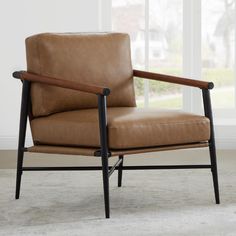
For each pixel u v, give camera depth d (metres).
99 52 2.97
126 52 3.06
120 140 2.52
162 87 4.23
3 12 4.04
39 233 2.37
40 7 4.04
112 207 2.73
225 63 4.26
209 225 2.45
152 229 2.41
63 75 2.85
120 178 3.09
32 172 3.44
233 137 4.05
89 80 2.91
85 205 2.76
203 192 2.97
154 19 4.21
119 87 2.99
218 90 4.27
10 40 4.05
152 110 2.83
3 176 3.34
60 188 3.08
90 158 3.82
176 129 2.64
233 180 3.21
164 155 3.89
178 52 4.22
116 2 4.20
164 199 2.85
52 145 2.73
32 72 2.85
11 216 2.60
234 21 4.23
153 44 4.23
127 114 2.68
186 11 4.17
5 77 4.08
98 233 2.36
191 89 4.19
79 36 2.96
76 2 4.04
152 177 3.30
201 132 2.70
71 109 2.88
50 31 4.05
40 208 2.71
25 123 2.79
